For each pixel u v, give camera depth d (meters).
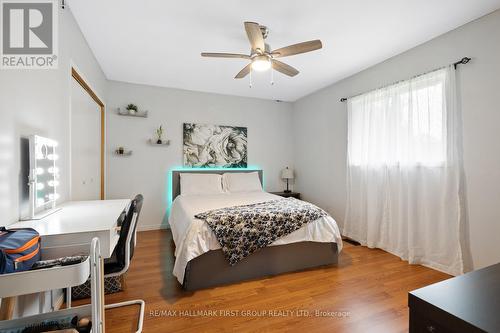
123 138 3.90
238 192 4.16
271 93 4.53
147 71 3.46
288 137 5.09
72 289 1.97
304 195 4.77
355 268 2.58
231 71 3.45
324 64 3.21
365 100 3.32
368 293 2.09
